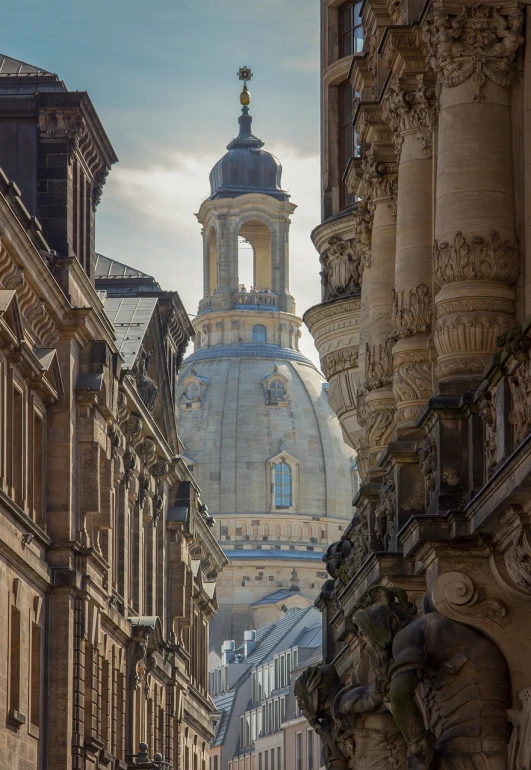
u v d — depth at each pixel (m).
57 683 122.12
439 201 47.88
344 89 83.06
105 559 137.88
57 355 125.69
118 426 142.62
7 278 110.88
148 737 165.12
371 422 62.16
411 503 52.34
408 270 54.19
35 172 132.88
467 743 42.31
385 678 44.00
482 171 47.31
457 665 42.53
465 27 47.91
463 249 46.88
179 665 182.88
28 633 115.38
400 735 53.72
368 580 56.28
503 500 38.81
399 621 44.22
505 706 42.53
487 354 46.66
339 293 81.25
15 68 140.25
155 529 170.75
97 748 130.00
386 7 63.25
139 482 159.88
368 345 62.97
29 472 118.19
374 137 63.25
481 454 44.47
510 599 42.91
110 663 140.88
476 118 47.59
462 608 42.75
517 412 39.44
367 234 65.12
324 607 79.50
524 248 47.03
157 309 172.62
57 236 132.00
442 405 45.41
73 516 126.25
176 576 181.62
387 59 54.94
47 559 123.12
